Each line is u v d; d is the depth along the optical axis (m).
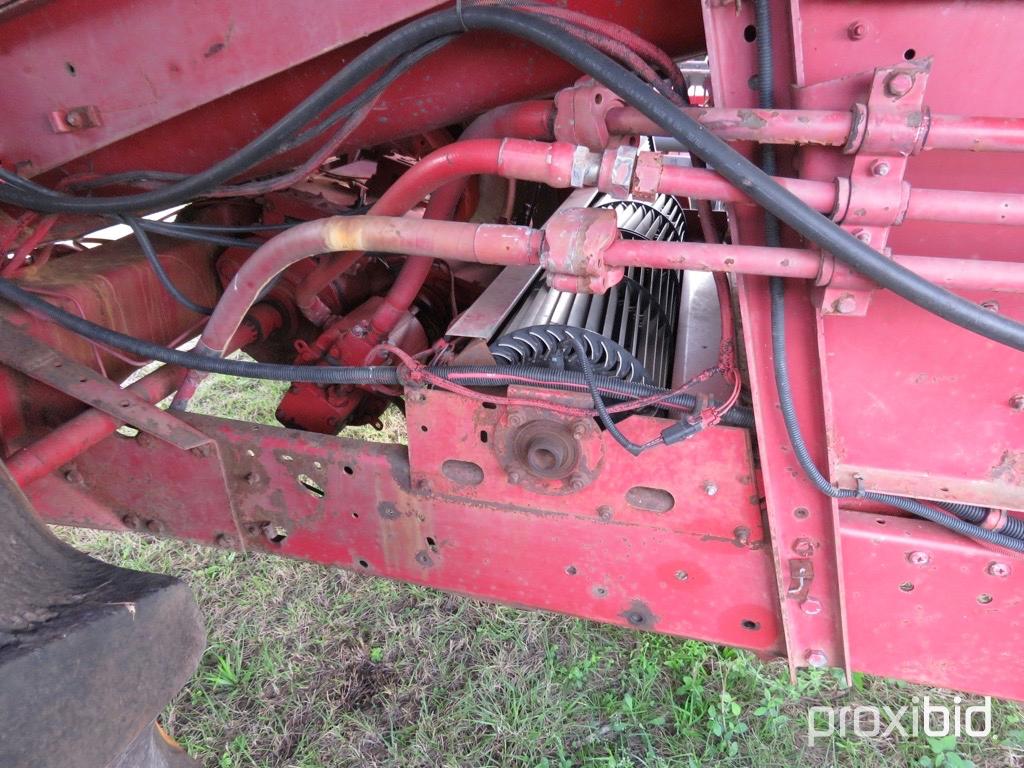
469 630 2.43
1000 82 1.01
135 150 1.56
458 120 1.46
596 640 2.38
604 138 1.16
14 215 1.64
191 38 1.26
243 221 2.25
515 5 1.14
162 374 1.76
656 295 1.92
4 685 0.75
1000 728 2.08
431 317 2.34
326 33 1.20
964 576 1.32
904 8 0.99
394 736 2.08
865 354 1.20
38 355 1.55
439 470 1.56
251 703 2.22
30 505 0.99
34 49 1.33
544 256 1.15
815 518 1.33
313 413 2.01
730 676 2.22
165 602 0.92
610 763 1.96
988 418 1.20
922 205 0.97
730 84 1.08
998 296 1.12
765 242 1.13
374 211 1.34
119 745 0.89
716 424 1.34
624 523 1.48
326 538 1.75
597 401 1.33
